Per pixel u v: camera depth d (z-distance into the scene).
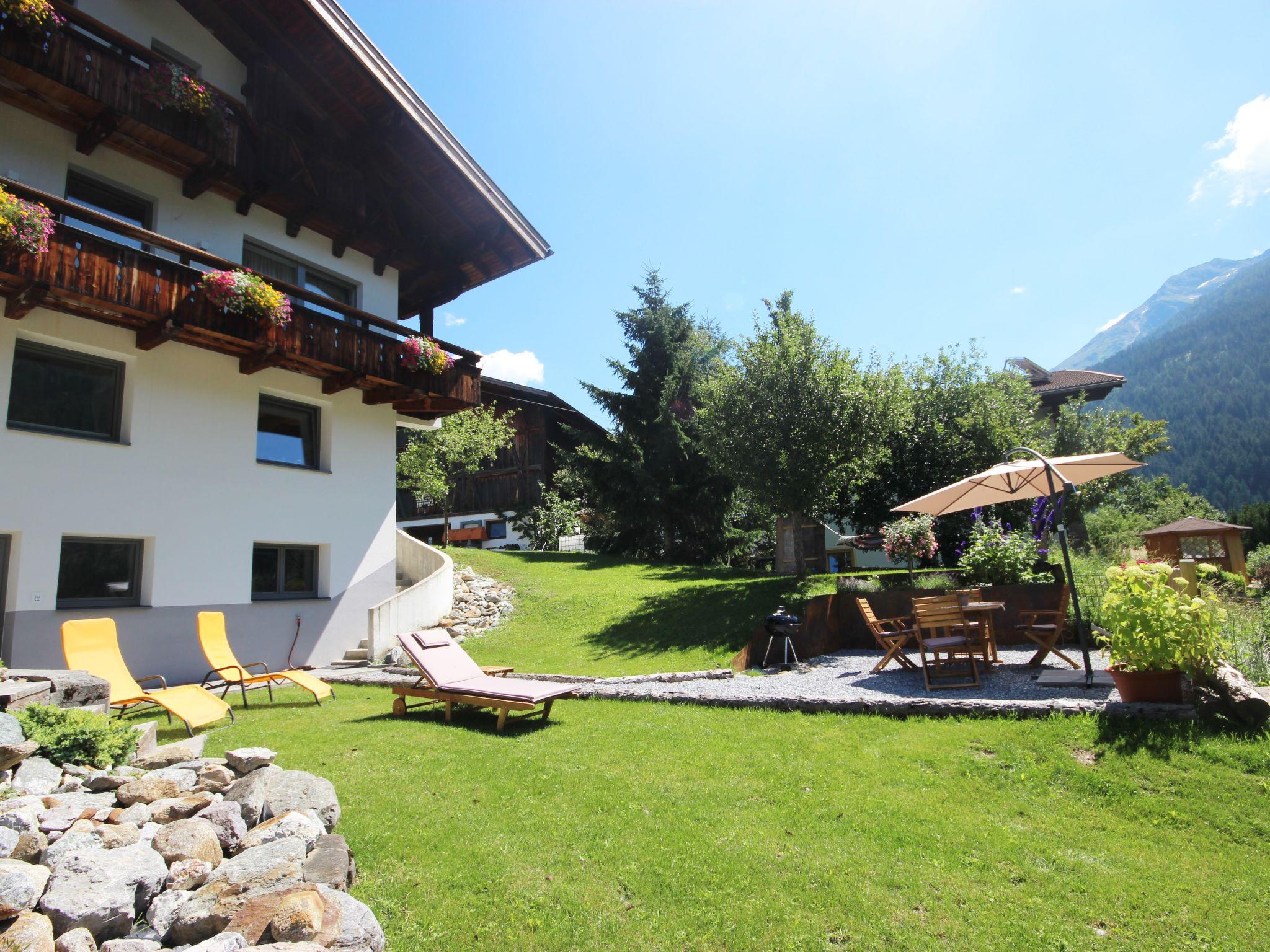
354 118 14.19
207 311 10.60
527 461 32.59
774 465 15.55
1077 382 32.56
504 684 7.75
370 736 6.73
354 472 14.26
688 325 26.31
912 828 4.62
